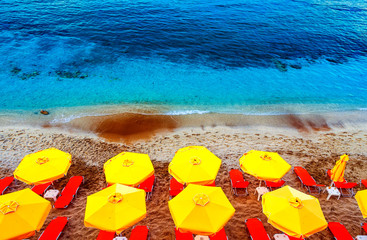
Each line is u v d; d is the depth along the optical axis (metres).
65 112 16.56
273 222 7.47
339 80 22.17
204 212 7.33
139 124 15.66
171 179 10.77
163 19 31.61
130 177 9.06
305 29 31.55
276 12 36.53
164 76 21.22
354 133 15.57
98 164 12.11
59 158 9.73
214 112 17.31
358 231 9.02
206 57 24.31
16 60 22.02
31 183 8.77
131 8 34.47
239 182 10.52
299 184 11.21
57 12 32.00
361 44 28.67
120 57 23.48
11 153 12.59
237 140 14.44
